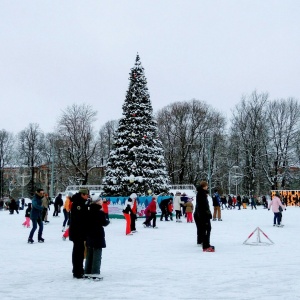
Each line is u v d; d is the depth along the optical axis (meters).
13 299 6.66
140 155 33.88
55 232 19.73
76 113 64.44
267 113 62.06
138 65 35.53
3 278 8.55
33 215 15.20
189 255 11.82
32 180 75.69
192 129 69.38
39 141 77.81
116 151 34.53
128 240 15.98
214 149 69.00
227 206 53.72
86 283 7.95
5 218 31.02
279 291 7.06
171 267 9.78
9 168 80.94
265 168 61.22
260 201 60.03
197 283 7.85
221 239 15.87
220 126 70.44
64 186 68.19
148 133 34.59
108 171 34.47
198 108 69.88
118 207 30.86
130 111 34.78
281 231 19.20
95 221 8.37
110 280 8.23
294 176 60.41
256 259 10.93
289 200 53.97
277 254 11.84
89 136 64.94
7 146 76.12
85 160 64.25
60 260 11.12
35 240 16.22
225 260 10.80
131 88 35.28
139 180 32.94
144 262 10.59
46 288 7.52
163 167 35.41
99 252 8.40
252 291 7.09
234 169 65.19
